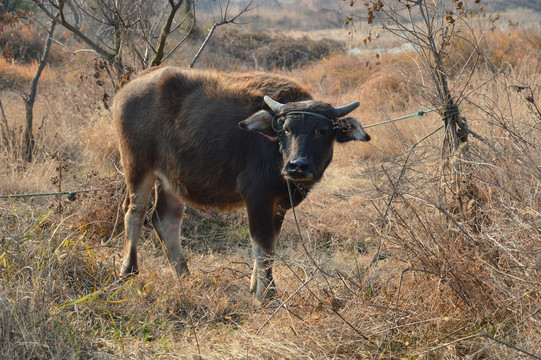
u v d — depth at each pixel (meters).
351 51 33.59
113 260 8.83
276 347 6.56
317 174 7.72
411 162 8.25
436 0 8.89
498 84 12.94
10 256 7.67
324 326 6.71
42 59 14.79
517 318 6.36
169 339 7.11
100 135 14.54
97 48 12.90
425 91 8.20
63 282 7.80
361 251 10.07
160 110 8.80
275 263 8.88
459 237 7.04
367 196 9.73
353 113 18.77
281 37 38.69
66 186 12.70
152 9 14.16
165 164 8.90
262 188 8.05
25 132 14.58
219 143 8.30
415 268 6.96
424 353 6.05
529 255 6.32
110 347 6.73
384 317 6.64
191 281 8.45
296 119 7.58
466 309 6.69
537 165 7.05
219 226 11.89
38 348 6.18
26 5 28.33
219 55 28.42
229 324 7.53
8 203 11.41
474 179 7.36
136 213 9.23
